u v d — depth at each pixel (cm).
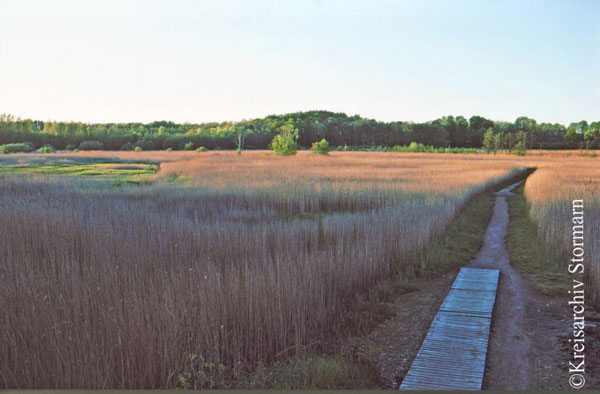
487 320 736
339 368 564
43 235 1122
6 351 569
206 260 923
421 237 1195
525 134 9388
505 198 2481
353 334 705
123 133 10731
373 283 934
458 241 1359
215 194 2084
